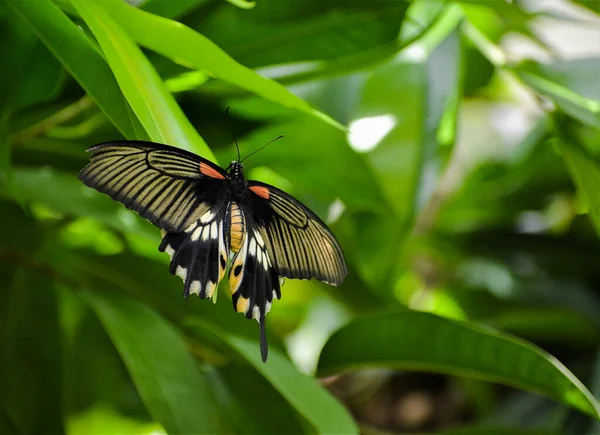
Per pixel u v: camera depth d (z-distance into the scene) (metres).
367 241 1.13
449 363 0.97
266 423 0.99
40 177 1.00
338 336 0.99
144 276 1.04
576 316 1.12
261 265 0.88
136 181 0.83
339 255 0.89
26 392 1.06
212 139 0.98
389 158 1.00
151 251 1.09
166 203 0.84
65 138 0.98
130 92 0.83
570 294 1.16
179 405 0.95
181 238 0.84
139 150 0.82
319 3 0.95
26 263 1.01
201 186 0.86
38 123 0.96
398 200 1.00
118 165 0.82
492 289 1.18
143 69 0.84
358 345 0.99
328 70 0.95
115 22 0.83
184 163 0.84
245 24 0.95
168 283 1.04
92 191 1.00
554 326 1.14
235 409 0.99
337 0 0.95
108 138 0.98
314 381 0.94
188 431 0.94
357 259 1.11
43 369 1.06
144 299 1.04
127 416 1.08
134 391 1.08
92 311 1.07
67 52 0.85
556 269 1.19
